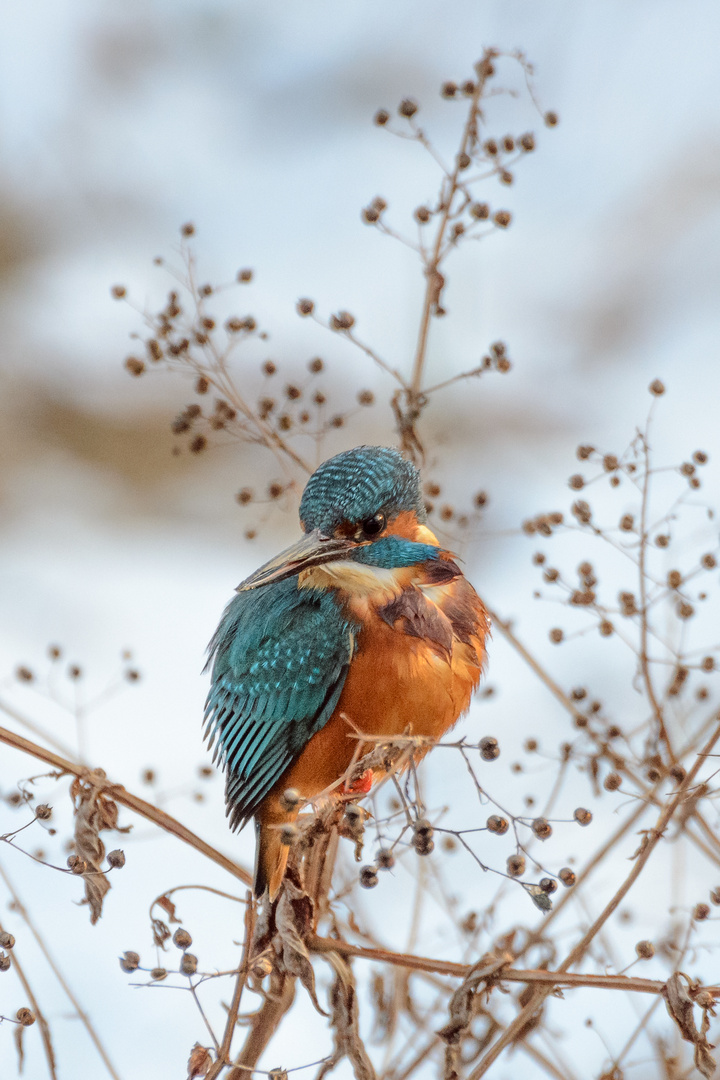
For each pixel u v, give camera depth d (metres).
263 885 8.70
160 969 7.21
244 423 10.01
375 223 10.01
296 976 7.88
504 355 10.14
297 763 10.18
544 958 8.97
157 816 8.54
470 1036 8.75
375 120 9.91
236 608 11.00
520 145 9.85
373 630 10.03
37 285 21.17
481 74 9.85
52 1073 7.73
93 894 8.26
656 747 8.66
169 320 9.88
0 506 19.66
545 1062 8.80
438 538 10.62
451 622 10.28
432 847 7.00
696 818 9.02
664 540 8.70
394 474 10.52
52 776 8.47
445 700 10.10
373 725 10.05
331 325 9.80
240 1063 8.00
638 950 7.39
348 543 10.43
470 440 18.78
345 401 18.86
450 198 10.01
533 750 9.02
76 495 20.02
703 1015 7.09
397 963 7.75
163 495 20.00
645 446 8.77
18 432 20.17
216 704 10.67
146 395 20.75
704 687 9.10
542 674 9.48
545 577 9.05
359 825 7.28
